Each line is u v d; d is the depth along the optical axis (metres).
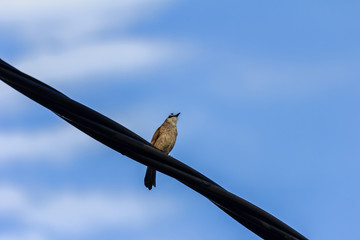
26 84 6.43
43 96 6.50
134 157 6.81
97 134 6.80
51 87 6.54
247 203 6.75
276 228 6.82
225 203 6.81
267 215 6.79
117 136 6.68
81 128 6.85
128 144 6.70
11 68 6.39
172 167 6.72
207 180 6.76
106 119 6.67
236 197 6.74
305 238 6.88
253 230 7.00
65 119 6.82
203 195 6.87
